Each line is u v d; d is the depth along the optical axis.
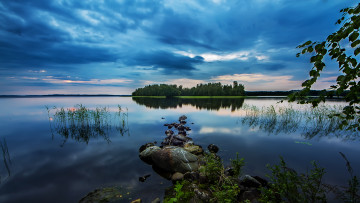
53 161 7.65
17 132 13.27
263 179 5.41
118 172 6.54
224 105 41.53
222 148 9.06
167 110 29.73
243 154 8.09
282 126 14.27
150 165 7.16
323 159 7.30
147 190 5.24
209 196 4.50
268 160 7.30
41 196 5.08
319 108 16.88
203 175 5.45
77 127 14.66
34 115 23.50
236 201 4.20
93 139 11.34
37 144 10.26
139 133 13.03
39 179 6.03
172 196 4.75
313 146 9.15
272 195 3.60
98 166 7.07
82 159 7.84
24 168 6.90
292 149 8.70
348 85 1.73
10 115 23.48
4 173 6.50
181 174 6.06
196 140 10.72
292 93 2.01
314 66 1.78
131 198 4.83
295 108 21.89
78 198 4.96
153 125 16.27
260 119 17.58
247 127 14.61
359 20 1.51
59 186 5.58
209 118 20.06
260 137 11.27
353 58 1.66
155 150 7.74
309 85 1.85
